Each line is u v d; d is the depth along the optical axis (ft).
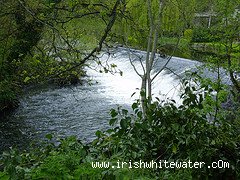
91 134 41.57
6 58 30.40
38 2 18.86
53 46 20.02
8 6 21.03
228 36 28.43
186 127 11.61
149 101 12.27
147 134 11.68
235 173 11.98
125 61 76.23
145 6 29.32
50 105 51.85
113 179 8.61
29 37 28.30
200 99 12.37
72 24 23.32
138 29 21.47
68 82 55.31
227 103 26.11
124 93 60.08
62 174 8.48
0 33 27.40
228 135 12.38
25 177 9.03
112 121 11.60
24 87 56.90
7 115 47.14
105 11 16.71
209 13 33.17
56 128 43.50
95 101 54.90
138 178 9.29
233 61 28.40
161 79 60.70
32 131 42.29
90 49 28.45
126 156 10.89
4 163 9.29
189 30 35.88
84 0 17.66
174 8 33.22
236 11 28.86
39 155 12.31
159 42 37.24
